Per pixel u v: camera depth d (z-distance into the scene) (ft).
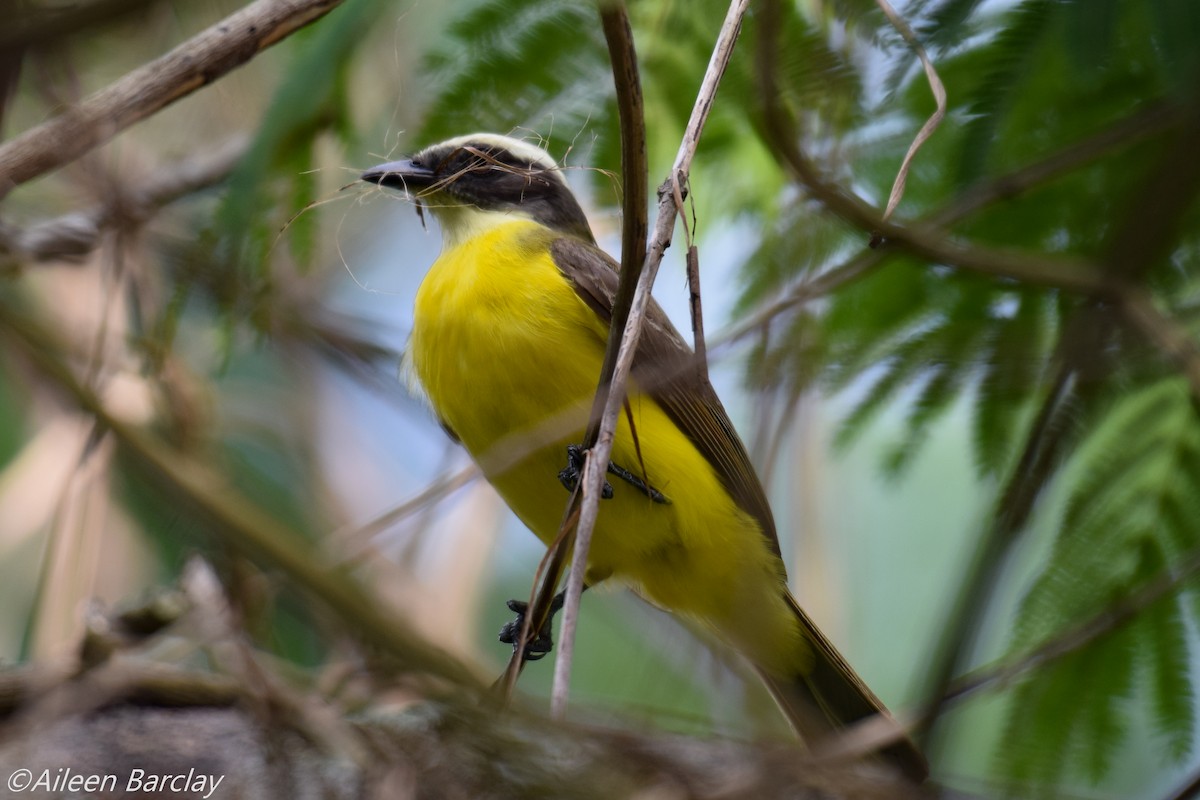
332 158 23.85
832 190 23.07
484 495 31.12
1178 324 24.08
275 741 22.33
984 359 25.52
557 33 22.18
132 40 18.62
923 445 26.37
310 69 21.75
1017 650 24.16
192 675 23.61
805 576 31.50
